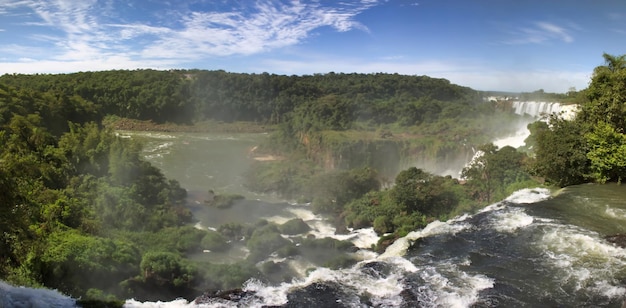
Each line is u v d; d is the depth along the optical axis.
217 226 49.44
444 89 156.38
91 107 98.38
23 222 22.95
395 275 18.27
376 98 151.50
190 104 146.38
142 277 31.12
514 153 44.62
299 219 48.97
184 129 136.88
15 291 18.14
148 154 95.38
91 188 46.09
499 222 24.22
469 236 22.59
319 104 105.31
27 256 26.17
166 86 146.00
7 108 64.50
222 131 137.75
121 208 44.22
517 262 19.14
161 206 50.25
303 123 101.00
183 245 40.31
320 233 47.06
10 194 21.94
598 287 16.72
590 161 31.36
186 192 63.38
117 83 149.25
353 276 18.33
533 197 29.23
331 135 85.56
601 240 20.86
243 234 45.84
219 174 79.50
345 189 56.25
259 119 150.38
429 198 45.53
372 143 78.94
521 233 22.44
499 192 41.91
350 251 40.03
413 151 79.25
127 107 143.25
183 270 32.09
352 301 16.06
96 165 52.44
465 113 106.88
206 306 16.17
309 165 80.62
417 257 20.16
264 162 86.06
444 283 17.31
